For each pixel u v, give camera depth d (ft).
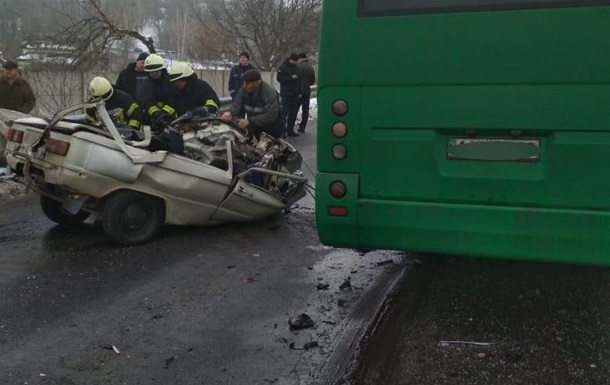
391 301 15.15
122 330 13.33
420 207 12.82
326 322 13.93
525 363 11.95
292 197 22.52
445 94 12.37
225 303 14.94
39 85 40.86
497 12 11.86
